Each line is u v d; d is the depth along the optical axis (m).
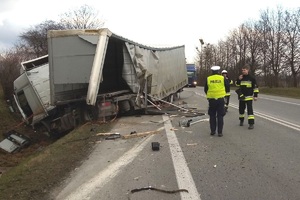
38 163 7.34
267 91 37.97
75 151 8.35
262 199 4.97
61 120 13.71
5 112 18.66
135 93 14.99
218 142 8.88
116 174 6.29
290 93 33.34
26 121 15.92
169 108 16.78
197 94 31.42
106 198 5.14
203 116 13.95
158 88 17.86
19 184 5.95
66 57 12.69
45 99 14.43
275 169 6.40
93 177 6.15
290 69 51.16
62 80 12.74
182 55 24.61
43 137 14.94
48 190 5.59
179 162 6.96
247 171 6.30
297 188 5.39
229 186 5.52
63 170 6.68
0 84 23.45
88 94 12.04
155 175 6.16
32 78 15.30
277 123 12.16
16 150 13.56
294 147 8.22
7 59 25.30
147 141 9.18
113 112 13.89
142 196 5.17
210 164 6.79
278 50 50.69
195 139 9.34
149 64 16.38
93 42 12.44
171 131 10.64
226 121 12.77
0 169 10.10
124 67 14.72
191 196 5.12
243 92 11.10
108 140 9.52
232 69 64.00
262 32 53.28
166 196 5.15
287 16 49.91
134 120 13.52
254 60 56.03
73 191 5.48
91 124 12.77
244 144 8.60
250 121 10.90
